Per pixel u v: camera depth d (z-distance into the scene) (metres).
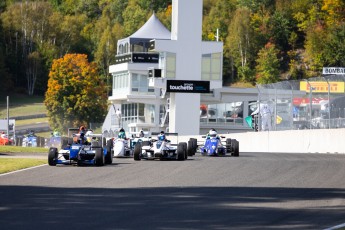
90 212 40.31
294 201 45.19
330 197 47.16
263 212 40.66
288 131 118.12
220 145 94.25
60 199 45.72
